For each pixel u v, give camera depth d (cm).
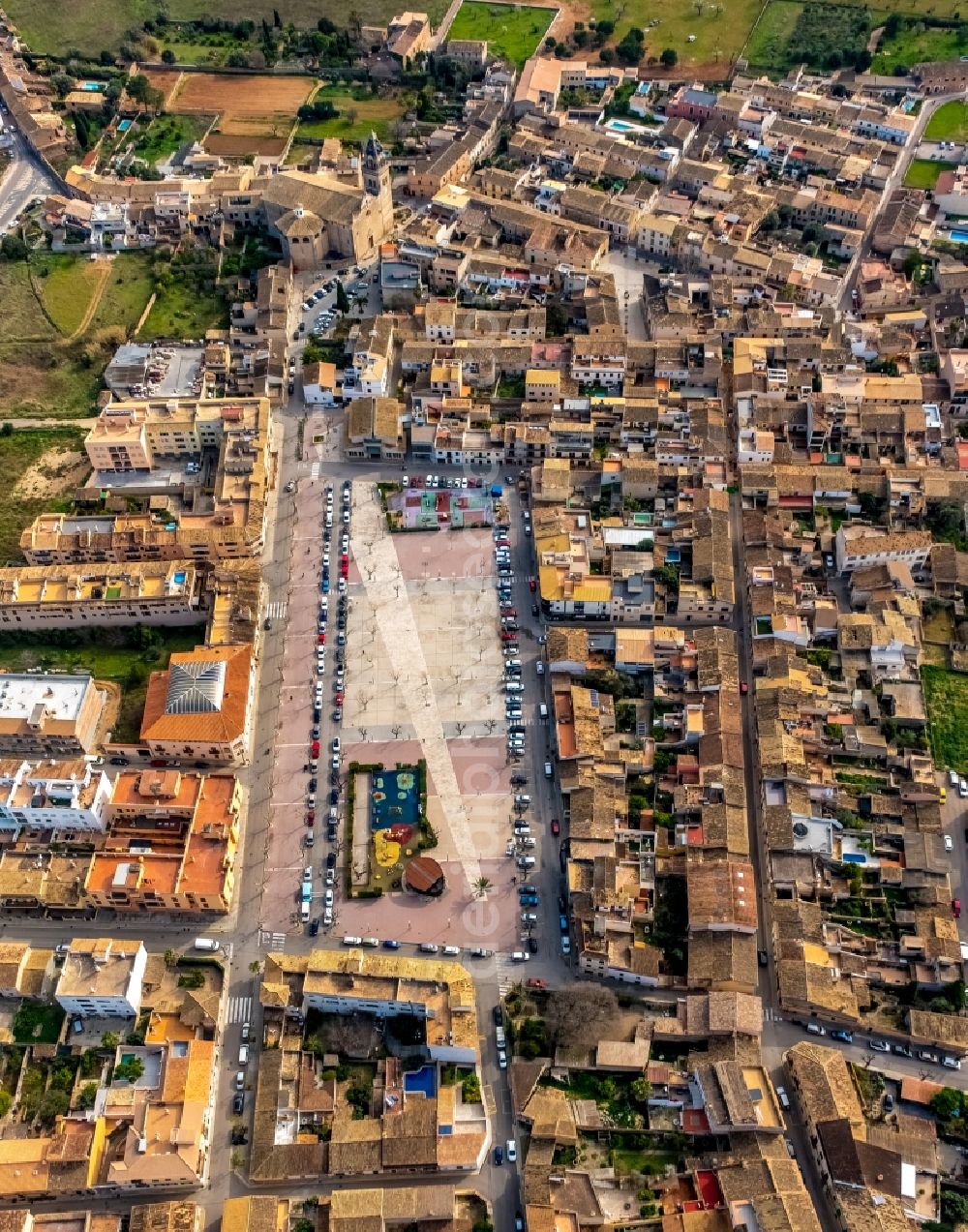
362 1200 19775
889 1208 19650
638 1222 19950
